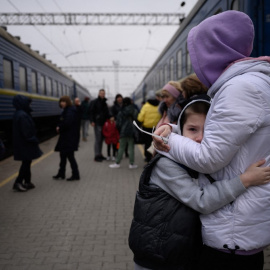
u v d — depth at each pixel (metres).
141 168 7.37
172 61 10.62
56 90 17.95
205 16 6.36
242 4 4.51
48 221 3.95
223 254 1.33
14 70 10.22
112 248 3.18
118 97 8.66
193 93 2.46
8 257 3.00
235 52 1.35
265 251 3.03
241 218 1.27
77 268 2.78
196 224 1.43
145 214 1.41
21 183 5.36
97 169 7.30
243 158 1.29
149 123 6.56
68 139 6.00
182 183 1.36
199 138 1.50
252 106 1.21
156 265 1.40
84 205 4.60
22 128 5.05
